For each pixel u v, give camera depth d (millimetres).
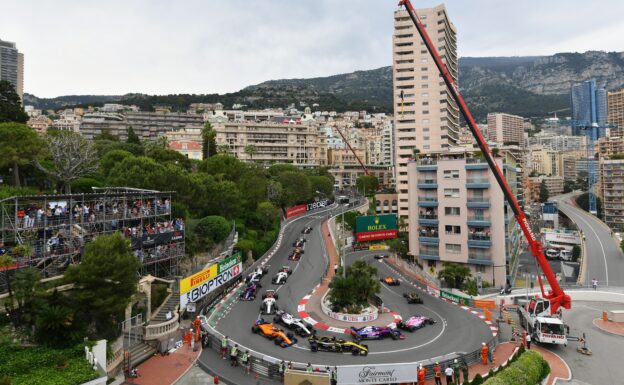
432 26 144125
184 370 37000
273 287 65688
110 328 38250
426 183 80312
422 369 33844
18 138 64125
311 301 59031
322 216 134625
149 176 68125
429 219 79875
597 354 43625
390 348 42781
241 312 53125
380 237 105938
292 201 129250
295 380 32688
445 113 142125
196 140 197000
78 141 73375
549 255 127625
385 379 33656
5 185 66625
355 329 46375
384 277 77562
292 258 84250
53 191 64750
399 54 147125
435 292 65188
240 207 88375
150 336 41531
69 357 32438
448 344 44031
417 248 82688
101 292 36625
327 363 38594
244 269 73312
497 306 59156
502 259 73000
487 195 74375
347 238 103562
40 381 29125
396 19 147250
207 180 83000
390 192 163750
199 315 48188
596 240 142000
